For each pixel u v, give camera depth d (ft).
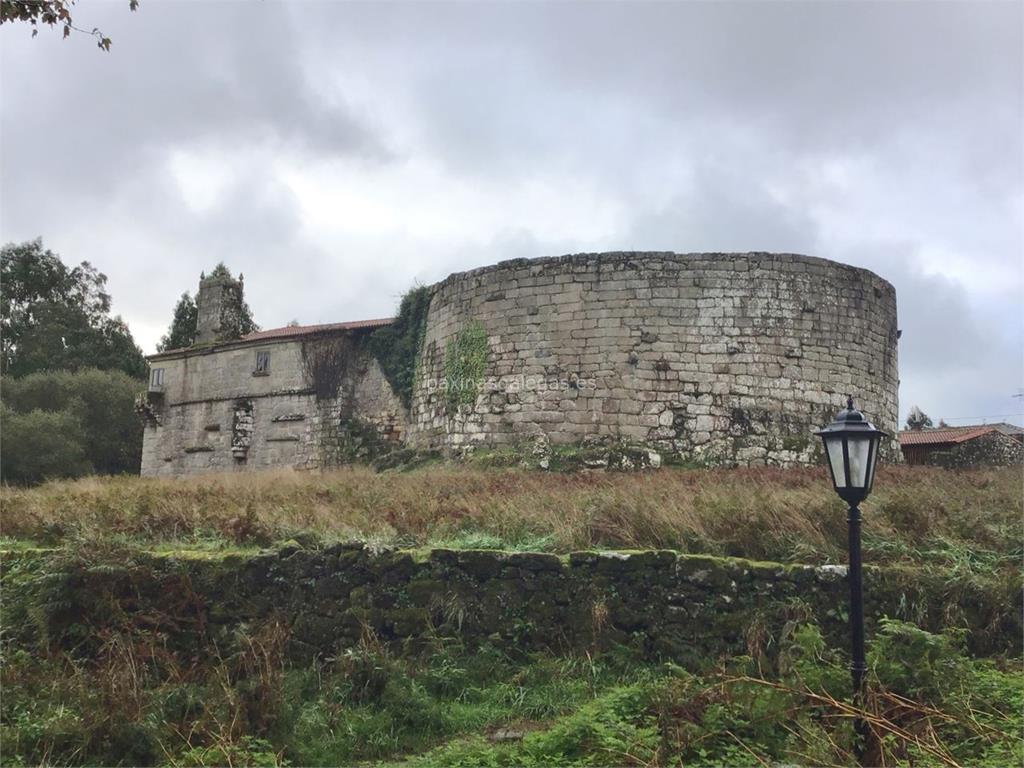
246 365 109.91
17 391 156.56
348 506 43.06
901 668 25.44
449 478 60.54
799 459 70.23
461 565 31.65
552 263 76.02
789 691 23.84
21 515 44.62
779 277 73.41
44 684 28.86
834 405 73.46
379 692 28.22
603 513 37.29
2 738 25.38
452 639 30.32
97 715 26.11
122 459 162.20
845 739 22.02
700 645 29.43
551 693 27.84
